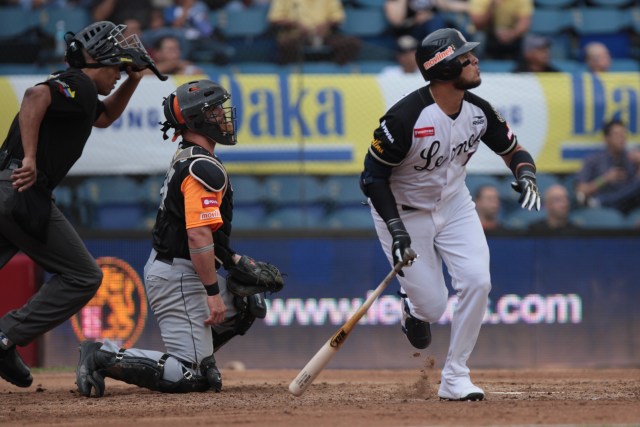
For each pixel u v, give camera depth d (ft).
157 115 116.47
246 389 75.31
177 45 122.01
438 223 64.44
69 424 56.03
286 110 117.60
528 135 120.57
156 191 116.78
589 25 135.33
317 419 55.88
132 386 81.25
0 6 123.65
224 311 68.54
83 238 112.06
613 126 121.19
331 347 61.62
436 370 109.19
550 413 57.16
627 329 118.21
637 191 121.49
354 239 114.73
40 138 66.69
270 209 118.01
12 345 69.51
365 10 127.75
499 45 130.11
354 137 118.42
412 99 61.57
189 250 68.28
